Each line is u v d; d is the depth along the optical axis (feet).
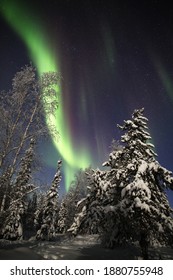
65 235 128.47
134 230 44.32
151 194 45.21
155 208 42.19
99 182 50.57
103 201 49.47
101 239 54.49
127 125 53.42
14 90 50.31
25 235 126.93
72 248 62.34
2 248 48.62
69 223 154.20
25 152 48.01
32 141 48.73
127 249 52.75
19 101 49.62
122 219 45.39
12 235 90.68
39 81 51.80
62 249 57.52
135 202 42.11
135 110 54.95
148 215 41.98
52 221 113.60
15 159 46.44
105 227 48.42
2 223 49.08
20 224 95.45
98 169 53.26
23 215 98.73
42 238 108.99
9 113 47.65
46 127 48.37
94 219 45.57
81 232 48.83
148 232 43.68
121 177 48.29
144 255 43.91
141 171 44.55
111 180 50.83
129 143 51.34
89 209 47.01
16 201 45.98
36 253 46.06
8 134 46.65
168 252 57.93
